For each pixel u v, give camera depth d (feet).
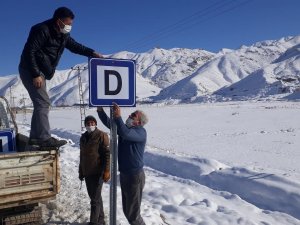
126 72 12.07
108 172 14.98
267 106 160.56
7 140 14.69
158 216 17.80
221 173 28.02
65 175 24.93
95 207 15.01
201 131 68.74
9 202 11.43
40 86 12.85
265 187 24.26
